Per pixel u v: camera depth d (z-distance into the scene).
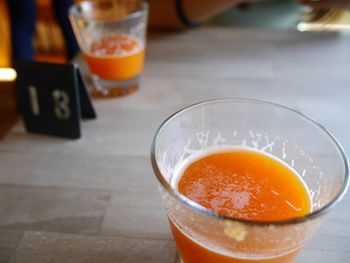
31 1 0.47
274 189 0.15
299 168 0.16
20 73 0.22
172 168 0.16
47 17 0.59
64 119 0.22
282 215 0.14
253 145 0.18
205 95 0.26
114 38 0.27
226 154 0.17
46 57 0.63
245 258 0.12
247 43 0.32
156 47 0.32
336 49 0.31
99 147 0.22
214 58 0.30
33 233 0.17
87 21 0.26
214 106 0.16
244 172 0.16
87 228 0.17
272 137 0.17
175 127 0.15
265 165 0.16
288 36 0.33
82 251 0.16
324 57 0.30
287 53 0.31
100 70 0.26
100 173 0.20
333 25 0.46
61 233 0.17
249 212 0.14
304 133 0.16
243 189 0.15
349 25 0.45
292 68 0.29
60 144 0.22
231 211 0.14
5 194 0.19
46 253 0.16
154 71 0.29
